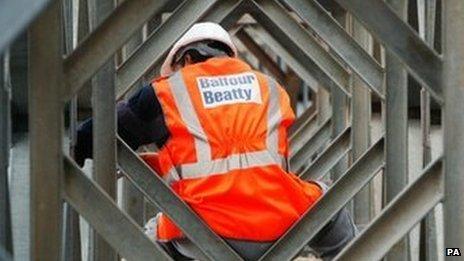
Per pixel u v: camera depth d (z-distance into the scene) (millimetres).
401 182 8883
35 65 6094
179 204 7590
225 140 7711
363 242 6246
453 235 6113
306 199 7918
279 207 7746
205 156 7676
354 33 12727
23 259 9820
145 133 7879
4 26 3875
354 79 12117
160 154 7812
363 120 12156
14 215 10258
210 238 7422
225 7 11055
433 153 13086
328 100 15875
